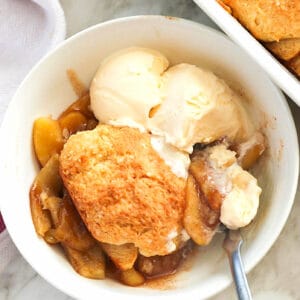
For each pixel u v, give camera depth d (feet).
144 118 1.25
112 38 1.31
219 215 1.25
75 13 1.44
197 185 1.26
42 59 1.29
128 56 1.30
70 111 1.36
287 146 1.25
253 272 1.37
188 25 1.27
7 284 1.41
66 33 1.44
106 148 1.24
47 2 1.38
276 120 1.27
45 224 1.29
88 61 1.33
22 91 1.28
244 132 1.31
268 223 1.24
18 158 1.30
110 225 1.22
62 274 1.25
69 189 1.25
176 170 1.25
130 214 1.22
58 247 1.31
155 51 1.33
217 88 1.28
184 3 1.43
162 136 1.25
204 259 1.33
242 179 1.25
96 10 1.44
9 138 1.28
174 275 1.32
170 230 1.24
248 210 1.23
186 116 1.24
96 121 1.35
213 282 1.24
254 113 1.32
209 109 1.25
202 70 1.30
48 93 1.33
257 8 1.24
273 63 1.17
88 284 1.26
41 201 1.29
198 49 1.31
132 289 1.29
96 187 1.23
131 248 1.26
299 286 1.36
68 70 1.33
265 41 1.26
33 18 1.45
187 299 1.22
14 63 1.45
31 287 1.41
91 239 1.29
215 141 1.29
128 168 1.23
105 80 1.28
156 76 1.29
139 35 1.31
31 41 1.45
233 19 1.22
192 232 1.25
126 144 1.24
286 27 1.22
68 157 1.25
